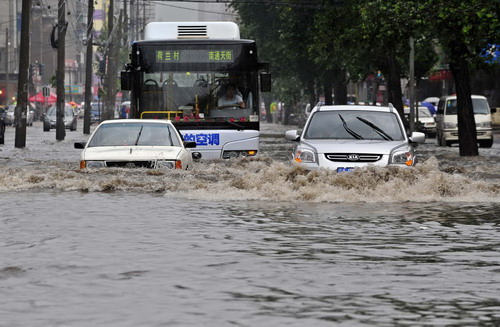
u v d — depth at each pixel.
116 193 29.70
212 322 11.82
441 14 50.25
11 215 23.72
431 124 102.31
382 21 53.16
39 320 11.89
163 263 16.41
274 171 29.50
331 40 71.81
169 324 11.70
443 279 15.01
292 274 15.39
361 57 86.44
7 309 12.57
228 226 21.75
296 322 11.86
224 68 44.97
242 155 44.91
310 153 30.70
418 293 13.84
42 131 119.19
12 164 41.19
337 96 116.56
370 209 25.67
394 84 82.69
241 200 27.97
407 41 56.78
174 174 32.31
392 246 18.72
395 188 28.36
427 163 29.39
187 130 44.62
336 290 14.04
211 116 44.81
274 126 168.38
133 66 44.94
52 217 23.31
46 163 42.12
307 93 147.88
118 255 17.28
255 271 15.65
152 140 34.38
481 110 78.12
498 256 17.45
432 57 94.50
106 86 125.50
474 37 52.53
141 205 26.27
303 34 89.56
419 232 20.91
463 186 28.84
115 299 13.28
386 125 32.53
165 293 13.73
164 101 44.81
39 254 17.36
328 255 17.47
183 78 44.91
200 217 23.52
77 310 12.52
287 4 88.69
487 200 28.14
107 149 33.53
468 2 49.25
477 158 55.69
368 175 28.83
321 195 28.06
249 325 11.68
